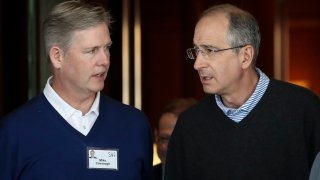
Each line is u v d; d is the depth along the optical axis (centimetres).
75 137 346
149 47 1195
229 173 363
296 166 361
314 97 373
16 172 341
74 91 347
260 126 362
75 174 342
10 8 589
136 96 698
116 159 351
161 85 1196
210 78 359
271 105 364
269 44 997
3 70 591
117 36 683
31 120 345
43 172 339
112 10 676
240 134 362
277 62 1019
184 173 382
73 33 334
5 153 340
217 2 973
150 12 1186
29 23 588
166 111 429
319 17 1459
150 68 1195
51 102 349
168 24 1186
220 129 367
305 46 1485
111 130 356
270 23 995
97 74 339
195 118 375
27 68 589
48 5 585
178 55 1195
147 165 368
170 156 385
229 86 360
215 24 354
